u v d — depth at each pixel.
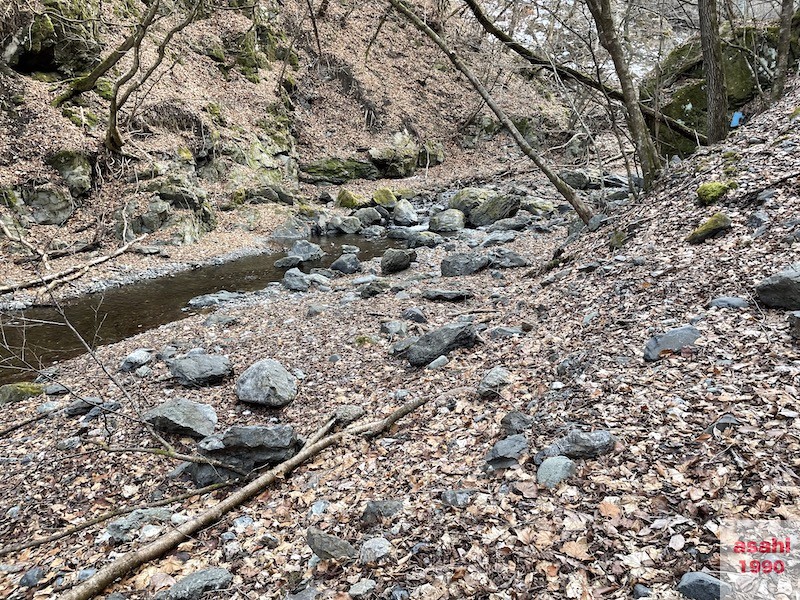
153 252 15.25
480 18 11.46
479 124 28.52
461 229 17.56
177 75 20.44
